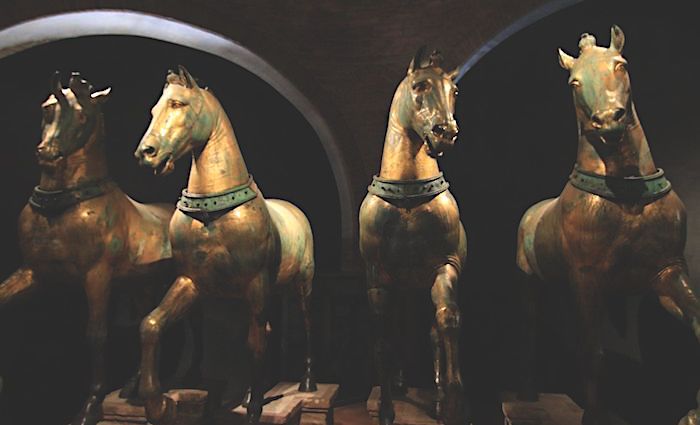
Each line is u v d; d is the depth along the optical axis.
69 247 3.23
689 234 4.57
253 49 4.74
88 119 3.27
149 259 3.55
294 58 4.82
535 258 3.28
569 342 4.83
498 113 5.24
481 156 5.28
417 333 4.79
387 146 2.98
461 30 4.63
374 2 4.77
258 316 3.06
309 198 5.76
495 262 5.22
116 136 5.48
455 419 2.77
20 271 3.32
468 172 5.30
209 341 5.09
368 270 3.07
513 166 5.21
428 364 5.02
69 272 3.31
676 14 4.69
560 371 4.82
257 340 3.10
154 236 3.61
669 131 4.69
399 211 2.89
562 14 5.03
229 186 2.99
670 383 4.43
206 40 4.83
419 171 2.91
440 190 2.92
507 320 5.15
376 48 4.78
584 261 2.74
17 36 4.53
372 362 4.78
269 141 5.77
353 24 4.80
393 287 3.07
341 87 4.82
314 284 4.86
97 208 3.28
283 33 4.82
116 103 5.48
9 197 5.16
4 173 5.16
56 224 3.22
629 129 2.64
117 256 3.38
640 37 4.79
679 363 4.43
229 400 4.01
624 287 2.80
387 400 3.07
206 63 5.66
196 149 2.99
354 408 4.62
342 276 4.80
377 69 4.77
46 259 3.26
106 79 5.46
